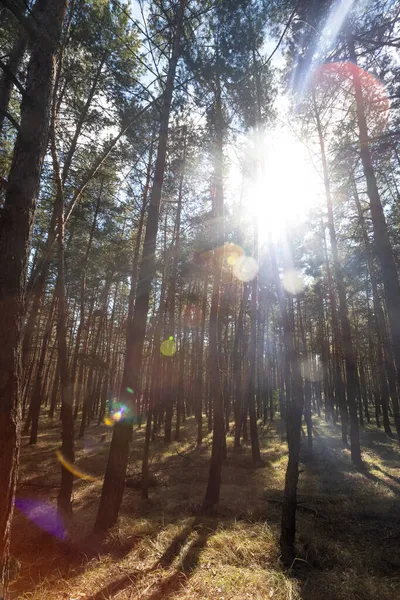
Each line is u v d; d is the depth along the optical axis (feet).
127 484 30.94
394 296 22.50
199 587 12.76
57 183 22.47
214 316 27.91
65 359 21.63
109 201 44.93
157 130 27.43
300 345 71.00
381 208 23.73
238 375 49.39
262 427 72.74
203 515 21.62
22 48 18.35
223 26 21.85
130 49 21.89
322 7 18.81
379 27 17.40
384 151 23.53
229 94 24.58
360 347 71.20
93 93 27.04
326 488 27.63
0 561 8.50
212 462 24.35
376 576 13.91
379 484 28.63
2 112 9.91
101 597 12.25
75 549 16.11
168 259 37.76
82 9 22.04
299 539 16.96
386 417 61.72
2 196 16.06
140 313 21.30
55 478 32.40
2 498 8.64
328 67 21.56
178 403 59.41
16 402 9.20
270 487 28.02
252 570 14.17
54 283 50.85
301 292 49.49
